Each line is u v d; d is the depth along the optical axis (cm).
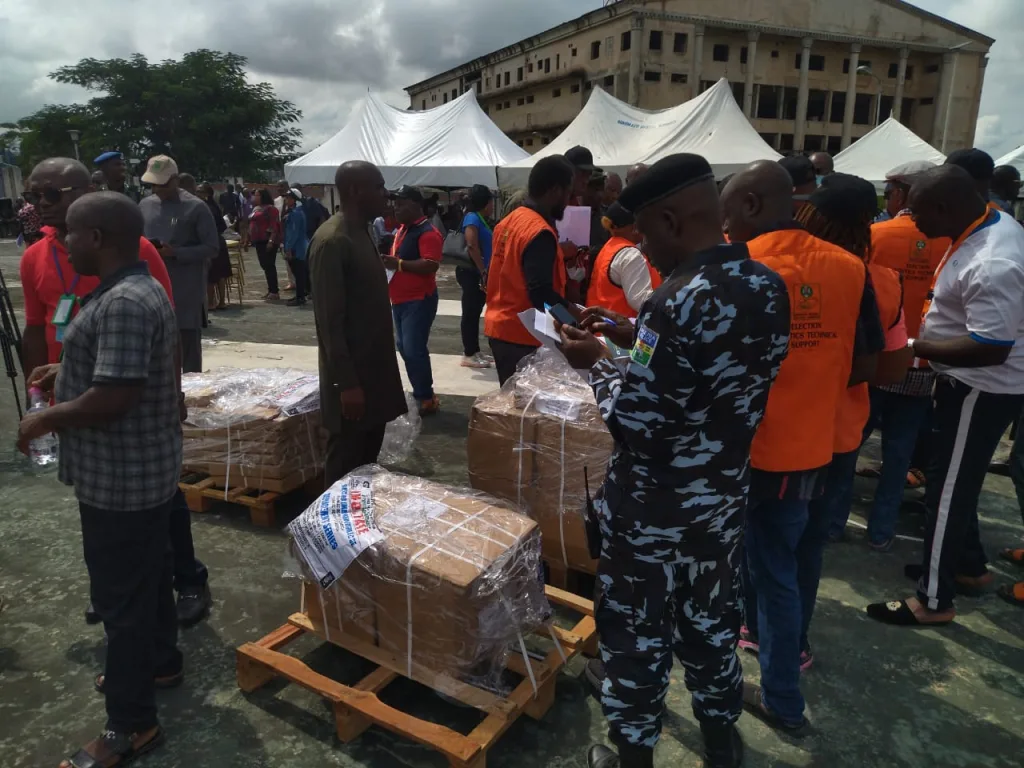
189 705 245
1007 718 246
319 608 254
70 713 241
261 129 5131
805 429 209
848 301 209
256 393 402
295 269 1075
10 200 2494
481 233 678
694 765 224
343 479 275
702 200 163
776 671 235
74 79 4819
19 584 316
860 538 377
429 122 1158
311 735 232
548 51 4916
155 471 209
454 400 605
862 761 227
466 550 230
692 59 4253
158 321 203
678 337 157
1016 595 315
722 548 180
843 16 4606
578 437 292
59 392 207
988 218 267
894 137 1071
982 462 277
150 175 478
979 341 256
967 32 4934
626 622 188
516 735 234
